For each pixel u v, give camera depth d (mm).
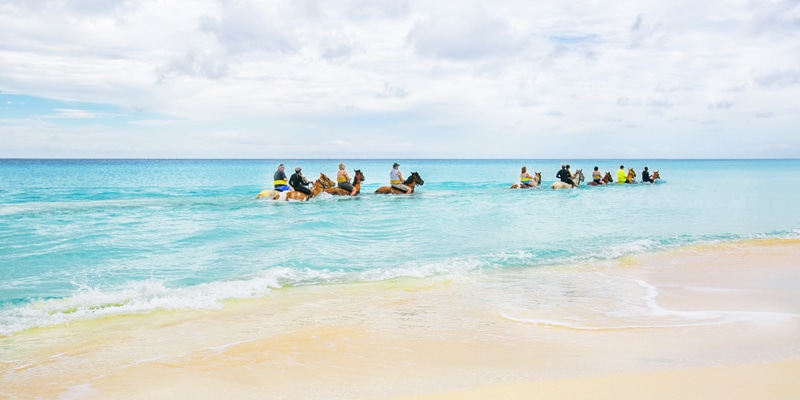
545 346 5742
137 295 8320
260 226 16266
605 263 11234
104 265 10781
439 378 4746
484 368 5012
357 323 6832
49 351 5770
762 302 7762
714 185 39156
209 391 4586
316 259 11562
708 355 5227
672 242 13797
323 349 5742
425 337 6176
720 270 10391
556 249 12820
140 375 5004
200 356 5539
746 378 4430
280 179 25922
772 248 12922
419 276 9984
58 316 7156
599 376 4582
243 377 4914
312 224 16781
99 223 16578
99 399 4453
